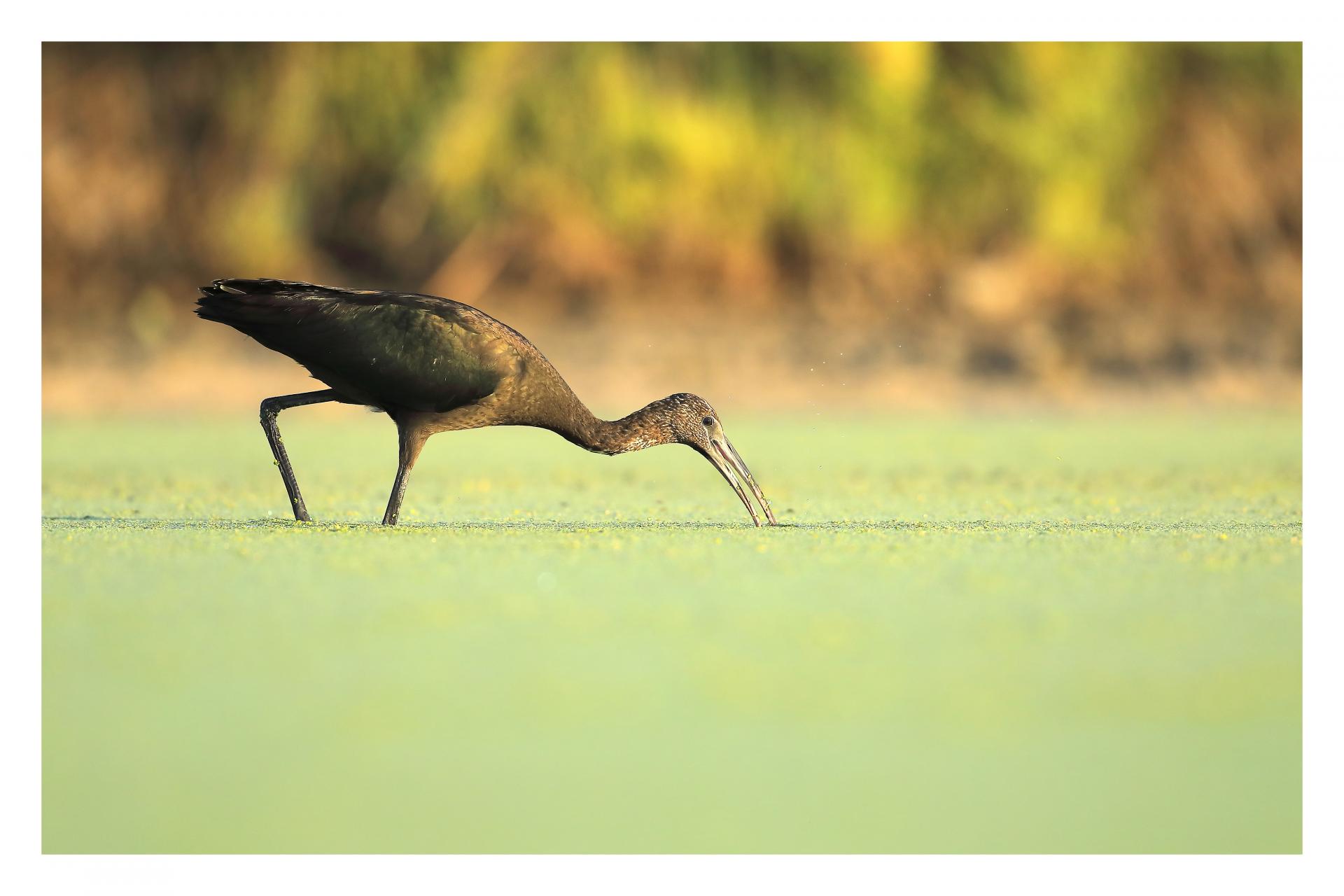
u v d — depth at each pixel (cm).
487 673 1339
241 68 4916
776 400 4634
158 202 4900
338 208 4922
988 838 1015
